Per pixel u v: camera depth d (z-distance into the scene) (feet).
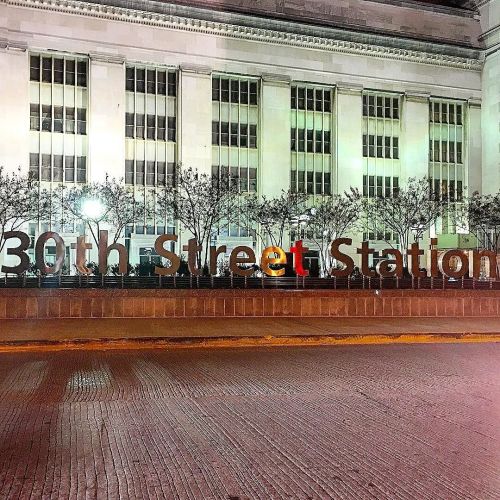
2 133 132.67
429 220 145.07
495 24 167.63
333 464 19.72
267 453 20.86
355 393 31.04
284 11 157.28
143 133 146.61
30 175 122.42
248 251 74.18
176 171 137.28
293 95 159.33
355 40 160.45
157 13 144.25
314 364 40.40
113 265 129.59
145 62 144.97
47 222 134.51
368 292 68.64
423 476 18.62
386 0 167.22
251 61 153.07
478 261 79.41
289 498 16.72
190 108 147.84
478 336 54.60
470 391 31.53
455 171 171.83
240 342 50.29
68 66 141.59
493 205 153.79
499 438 22.91
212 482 17.94
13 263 129.49
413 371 37.63
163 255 71.97
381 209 147.74
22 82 134.82
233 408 27.71
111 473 18.72
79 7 138.72
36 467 19.30
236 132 154.51
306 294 67.31
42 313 62.23
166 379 34.94
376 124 165.99
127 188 135.33
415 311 69.46
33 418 25.76
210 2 150.10
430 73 168.14
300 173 158.71
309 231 142.31
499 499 16.78
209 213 126.11
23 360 42.06
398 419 25.75
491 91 169.07
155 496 16.80
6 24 134.00
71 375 36.22
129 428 24.13
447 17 172.04
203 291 65.41
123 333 51.57
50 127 139.64
